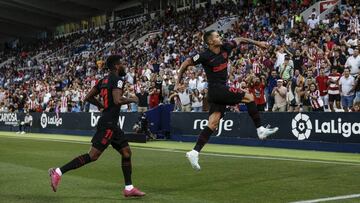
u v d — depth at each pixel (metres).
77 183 8.09
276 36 23.98
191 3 42.34
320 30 21.94
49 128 26.28
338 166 9.66
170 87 21.34
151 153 13.31
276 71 18.02
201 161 11.05
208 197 6.69
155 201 6.48
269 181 7.91
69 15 52.91
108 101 6.71
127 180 6.82
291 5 28.80
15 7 52.16
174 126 18.33
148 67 26.77
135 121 19.84
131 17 47.97
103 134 6.66
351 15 21.73
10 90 40.06
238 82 18.33
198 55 7.21
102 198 6.73
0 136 23.69
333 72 15.62
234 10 33.34
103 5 50.31
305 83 15.61
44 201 6.54
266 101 17.47
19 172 9.56
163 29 38.00
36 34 62.16
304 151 13.34
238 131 15.81
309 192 6.85
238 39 7.52
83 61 39.16
